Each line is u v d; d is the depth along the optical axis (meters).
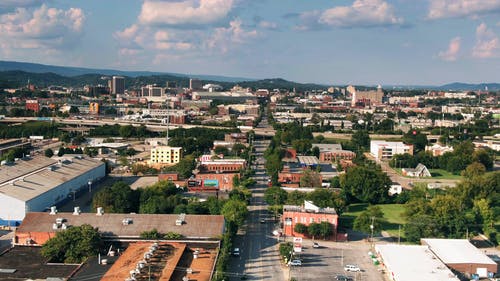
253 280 194.25
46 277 174.88
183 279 168.50
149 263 179.88
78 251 193.38
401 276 191.88
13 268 182.50
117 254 197.38
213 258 194.25
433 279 189.88
